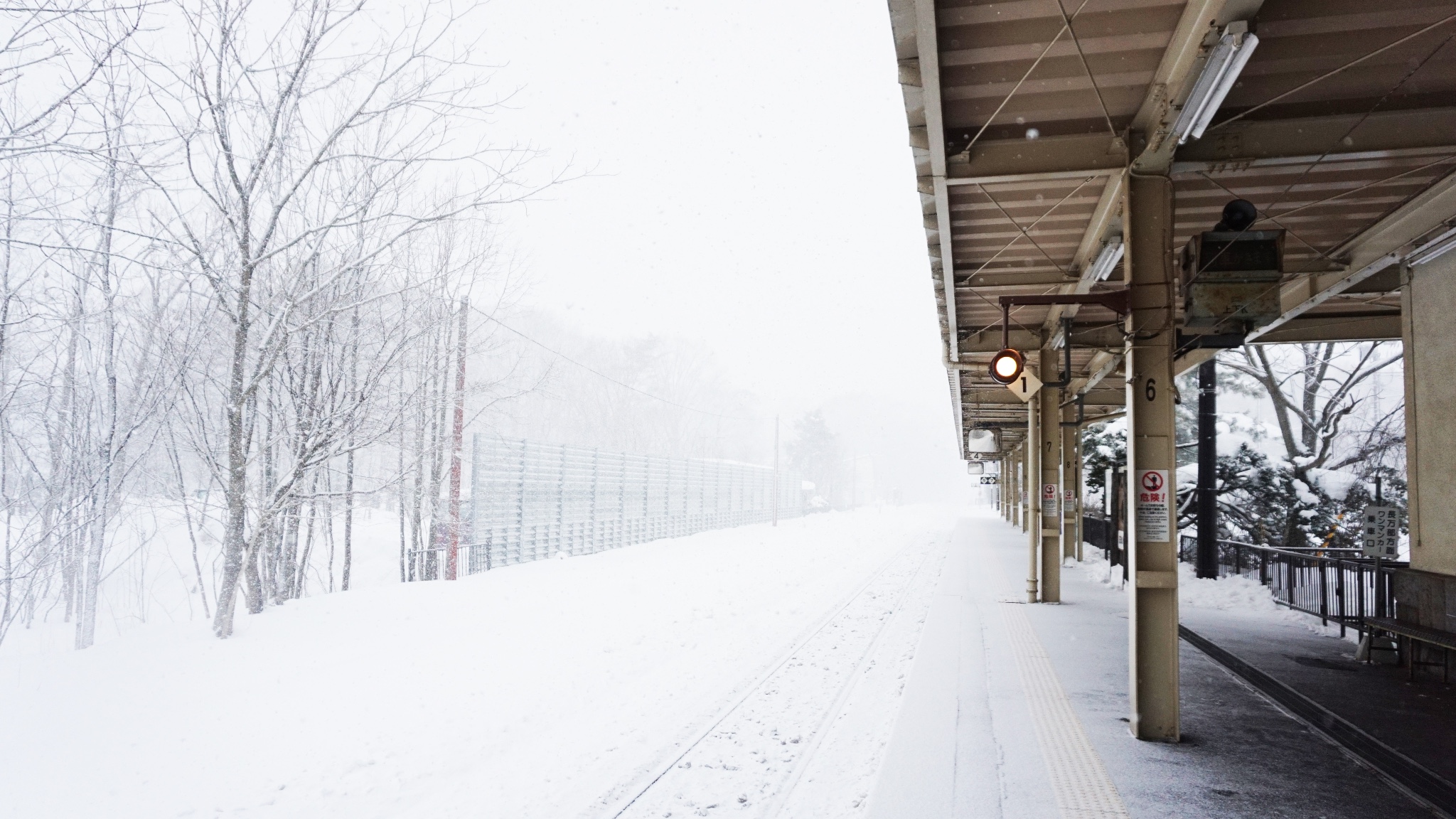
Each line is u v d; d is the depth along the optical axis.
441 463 16.50
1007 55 5.05
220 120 9.41
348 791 4.91
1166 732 5.44
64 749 5.54
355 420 11.44
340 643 8.89
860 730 5.95
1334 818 4.14
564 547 23.89
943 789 4.52
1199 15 4.34
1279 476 18.67
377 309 12.73
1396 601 7.79
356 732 6.01
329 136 9.75
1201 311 5.87
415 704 6.71
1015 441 34.47
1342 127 5.52
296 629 9.59
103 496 11.05
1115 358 10.98
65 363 11.96
